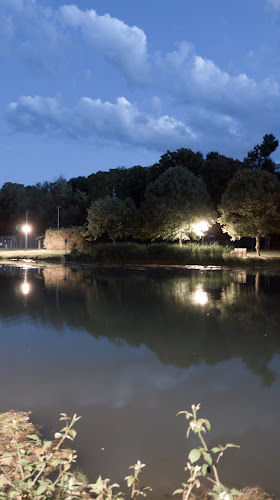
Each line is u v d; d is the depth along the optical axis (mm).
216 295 14086
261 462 3508
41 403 4734
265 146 52906
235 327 8953
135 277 21234
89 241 47000
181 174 40281
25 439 3764
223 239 49438
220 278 20641
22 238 66750
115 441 3826
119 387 5285
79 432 3986
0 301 12477
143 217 40906
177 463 3469
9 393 5039
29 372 5855
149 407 4648
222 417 4395
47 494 2562
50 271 25094
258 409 4609
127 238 50469
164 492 3031
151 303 12195
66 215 70812
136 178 59906
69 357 6602
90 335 8109
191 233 38750
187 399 4898
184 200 38469
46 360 6434
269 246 46312
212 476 3303
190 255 31609
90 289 15750
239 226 33219
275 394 5070
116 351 6977
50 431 3982
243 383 5465
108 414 4441
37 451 3533
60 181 79500
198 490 3082
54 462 2828
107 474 3254
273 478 3268
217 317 10102
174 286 16953
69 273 23688
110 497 2580
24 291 14984
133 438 3896
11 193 90688
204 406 4695
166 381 5527
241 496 2988
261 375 5789
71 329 8633
